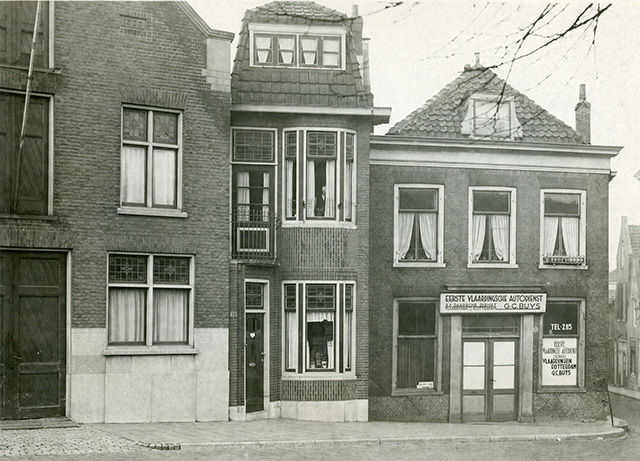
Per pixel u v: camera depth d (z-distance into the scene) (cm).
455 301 2072
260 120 1841
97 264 1570
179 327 1672
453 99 2150
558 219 2180
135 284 1623
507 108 2148
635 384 3759
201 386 1666
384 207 2056
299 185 1836
